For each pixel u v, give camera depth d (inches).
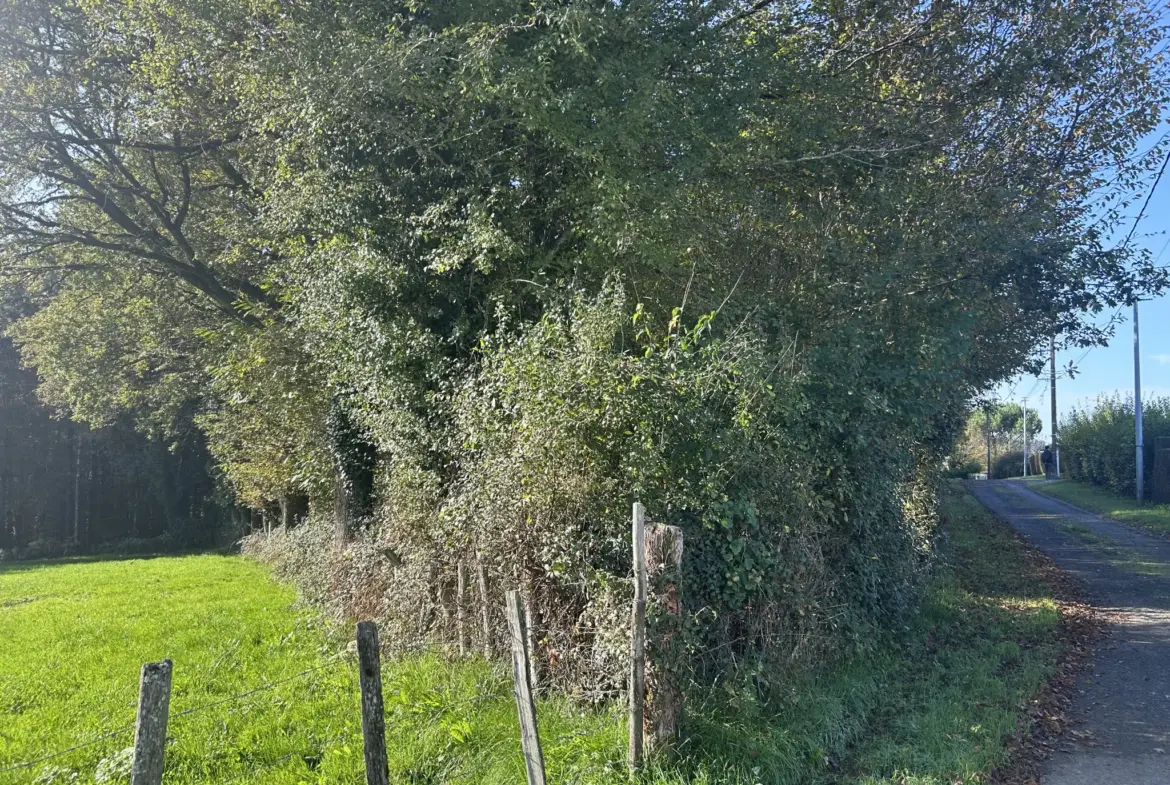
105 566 1080.2
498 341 354.6
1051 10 452.4
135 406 1173.1
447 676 291.9
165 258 698.8
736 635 261.0
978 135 493.7
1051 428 1875.0
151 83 582.2
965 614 415.8
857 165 442.9
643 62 398.9
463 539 304.2
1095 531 797.9
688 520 258.4
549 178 431.8
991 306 498.3
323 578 510.9
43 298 925.2
